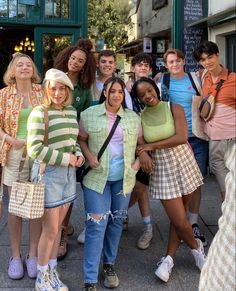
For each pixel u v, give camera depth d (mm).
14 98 3379
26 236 4266
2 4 6426
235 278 1661
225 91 3830
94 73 3855
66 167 3053
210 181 6230
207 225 4637
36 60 6633
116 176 3199
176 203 3367
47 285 3184
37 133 2928
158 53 7609
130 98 3498
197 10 6578
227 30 6004
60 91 2975
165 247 4098
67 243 4105
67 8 6613
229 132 3869
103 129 3148
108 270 3379
